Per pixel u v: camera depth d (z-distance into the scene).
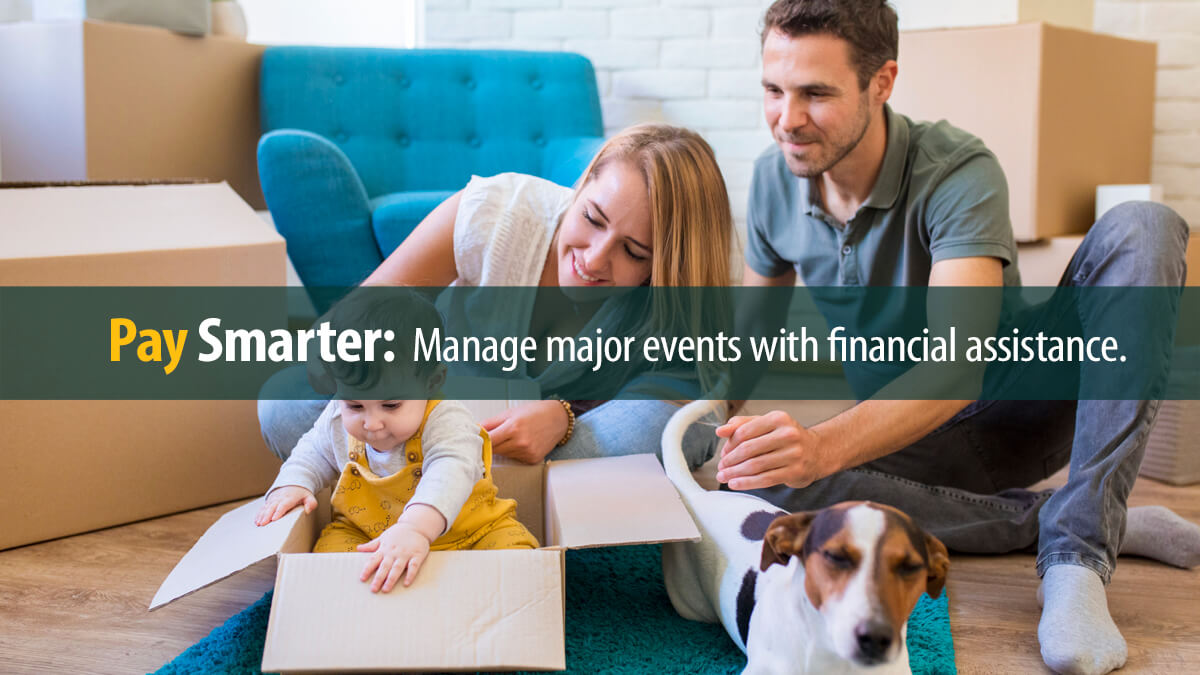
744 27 3.16
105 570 1.41
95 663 1.12
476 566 1.03
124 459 1.58
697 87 3.20
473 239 1.57
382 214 2.37
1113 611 1.27
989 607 1.29
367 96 2.94
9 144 2.61
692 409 1.33
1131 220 1.26
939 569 0.86
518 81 3.03
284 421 1.54
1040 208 2.34
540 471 1.37
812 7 1.34
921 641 1.15
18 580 1.37
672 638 1.18
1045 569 1.23
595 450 1.46
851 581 0.81
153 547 1.50
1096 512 1.21
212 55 2.79
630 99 3.24
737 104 3.19
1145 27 2.83
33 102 2.56
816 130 1.38
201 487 1.68
